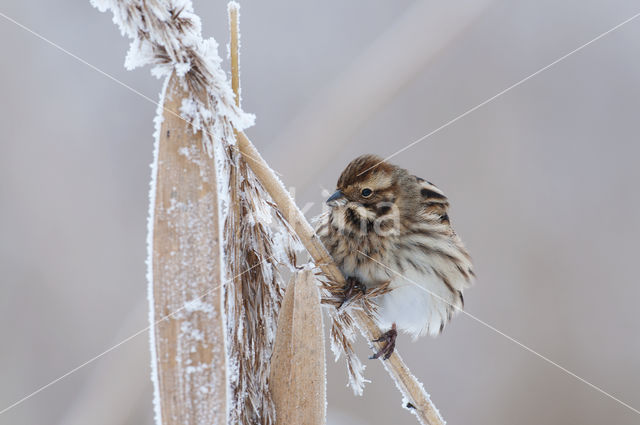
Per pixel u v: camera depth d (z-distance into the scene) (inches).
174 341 121.9
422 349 486.0
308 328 142.3
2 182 430.3
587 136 528.4
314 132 253.6
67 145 449.1
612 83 539.2
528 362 478.9
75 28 473.1
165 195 125.2
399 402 447.5
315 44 525.3
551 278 489.4
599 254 495.8
